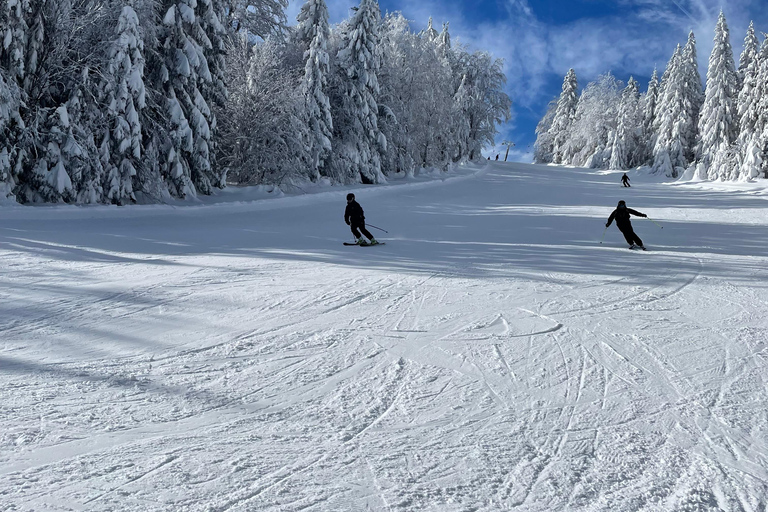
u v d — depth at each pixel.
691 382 4.68
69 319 5.98
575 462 3.32
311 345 5.43
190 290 7.55
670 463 3.34
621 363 5.13
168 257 10.16
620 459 3.37
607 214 21.52
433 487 2.99
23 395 4.00
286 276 8.73
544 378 4.72
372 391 4.35
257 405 4.02
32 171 17.45
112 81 18.19
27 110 17.88
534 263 10.50
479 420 3.88
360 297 7.46
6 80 16.62
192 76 21.98
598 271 9.81
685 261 10.96
